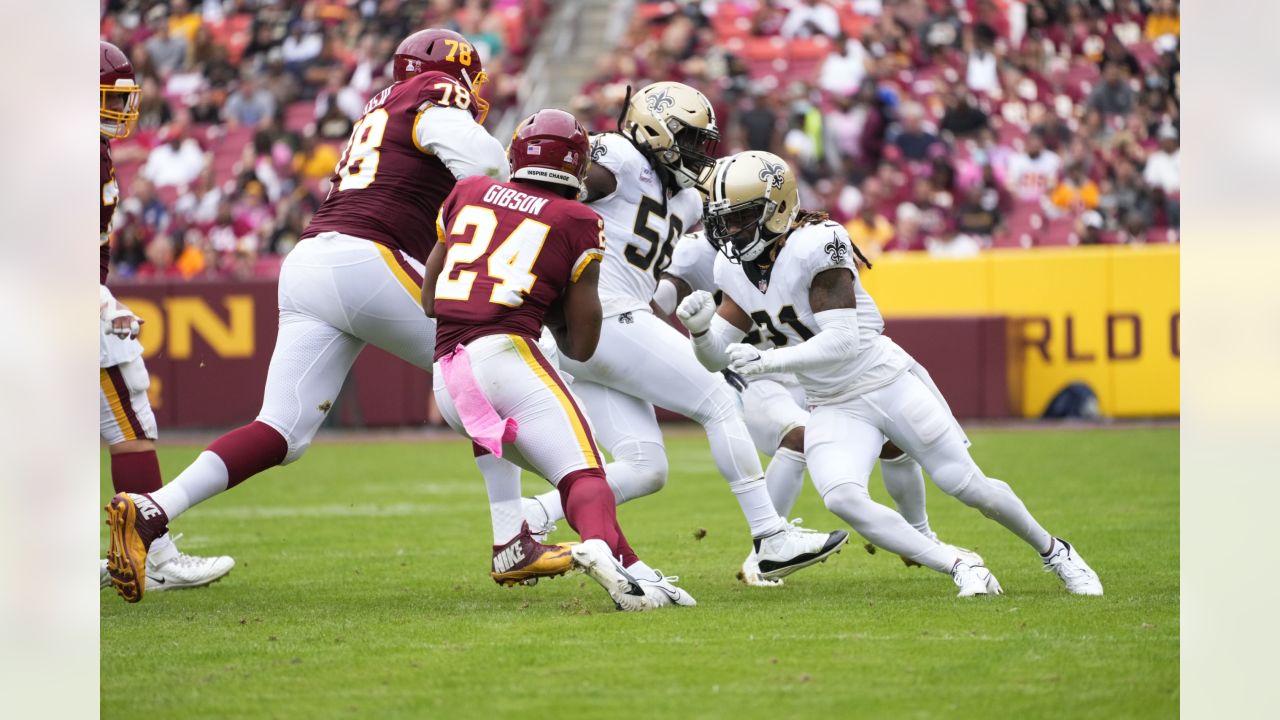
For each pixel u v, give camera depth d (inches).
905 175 1914.4
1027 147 1942.7
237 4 2380.7
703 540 837.2
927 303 1658.5
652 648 490.0
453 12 2299.5
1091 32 2128.4
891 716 397.4
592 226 560.4
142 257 1985.7
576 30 2374.5
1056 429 1545.3
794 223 598.9
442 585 672.4
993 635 506.3
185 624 561.6
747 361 570.6
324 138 2101.4
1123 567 687.7
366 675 456.8
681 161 668.7
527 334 557.9
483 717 400.8
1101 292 1610.5
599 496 557.6
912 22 2133.4
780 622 536.7
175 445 1563.7
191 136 2202.3
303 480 1232.8
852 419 607.8
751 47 2256.4
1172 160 1873.8
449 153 607.5
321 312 617.6
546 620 552.7
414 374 1673.2
